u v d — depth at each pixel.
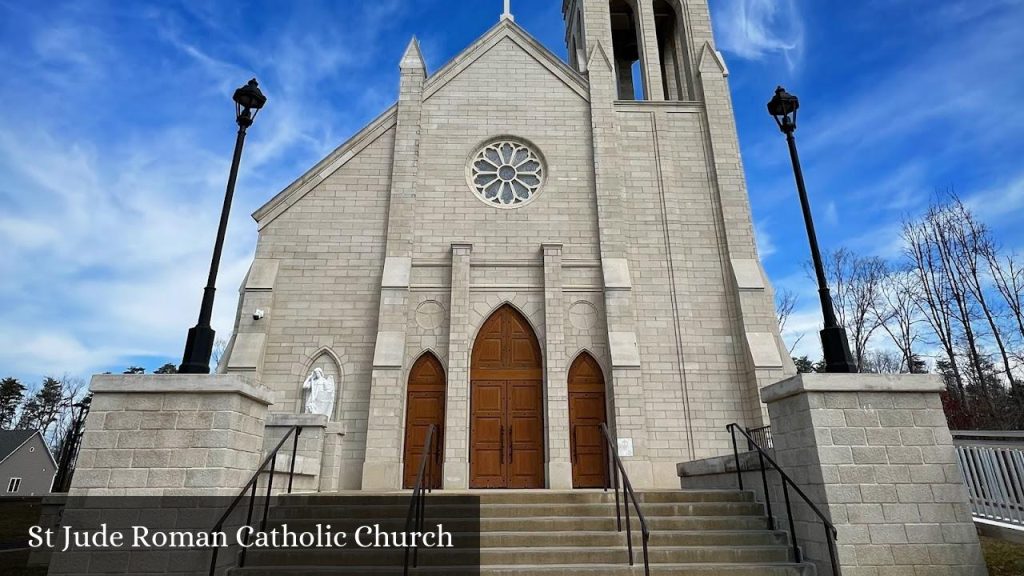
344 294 18.22
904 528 7.77
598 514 10.02
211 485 7.76
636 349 17.44
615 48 28.03
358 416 16.78
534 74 21.61
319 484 12.93
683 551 8.43
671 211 19.92
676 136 21.12
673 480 16.64
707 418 17.36
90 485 7.68
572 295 18.45
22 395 71.31
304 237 18.83
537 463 16.84
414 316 18.02
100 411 8.00
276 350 17.50
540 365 17.78
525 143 20.78
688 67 23.02
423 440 16.84
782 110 11.02
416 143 20.05
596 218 19.52
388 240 18.64
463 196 19.67
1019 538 9.54
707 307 18.67
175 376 8.13
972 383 31.25
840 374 8.44
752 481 10.40
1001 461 10.25
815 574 7.99
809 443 8.28
